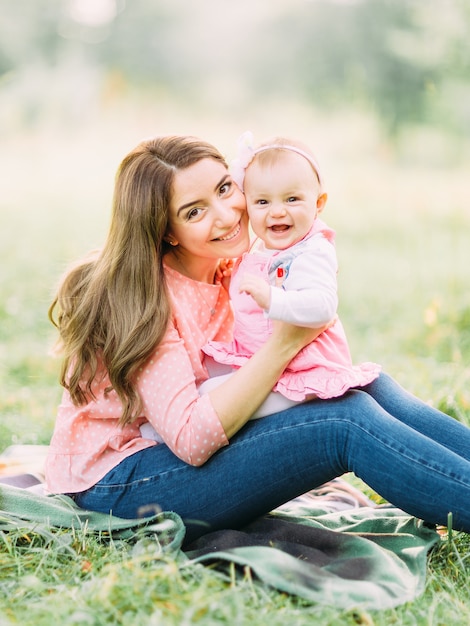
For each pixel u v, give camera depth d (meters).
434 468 2.62
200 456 2.72
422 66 22.55
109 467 2.92
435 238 9.98
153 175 2.80
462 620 2.40
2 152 20.47
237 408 2.69
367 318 6.63
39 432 4.27
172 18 27.42
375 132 24.08
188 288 2.97
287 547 2.71
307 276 2.71
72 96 24.98
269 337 2.77
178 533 2.69
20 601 2.41
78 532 2.79
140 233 2.81
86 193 14.55
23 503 2.90
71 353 2.91
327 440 2.70
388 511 3.14
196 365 2.91
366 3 24.23
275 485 2.76
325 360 2.76
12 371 5.44
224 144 20.50
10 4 26.05
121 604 2.32
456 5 14.30
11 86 25.30
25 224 11.20
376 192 14.77
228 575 2.55
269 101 27.03
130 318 2.77
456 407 3.75
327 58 25.22
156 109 26.91
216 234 2.86
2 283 7.72
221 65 27.22
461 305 6.20
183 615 2.24
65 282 3.04
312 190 2.81
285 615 2.31
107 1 27.42
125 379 2.79
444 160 21.75
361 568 2.60
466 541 2.88
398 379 4.75
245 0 27.22
